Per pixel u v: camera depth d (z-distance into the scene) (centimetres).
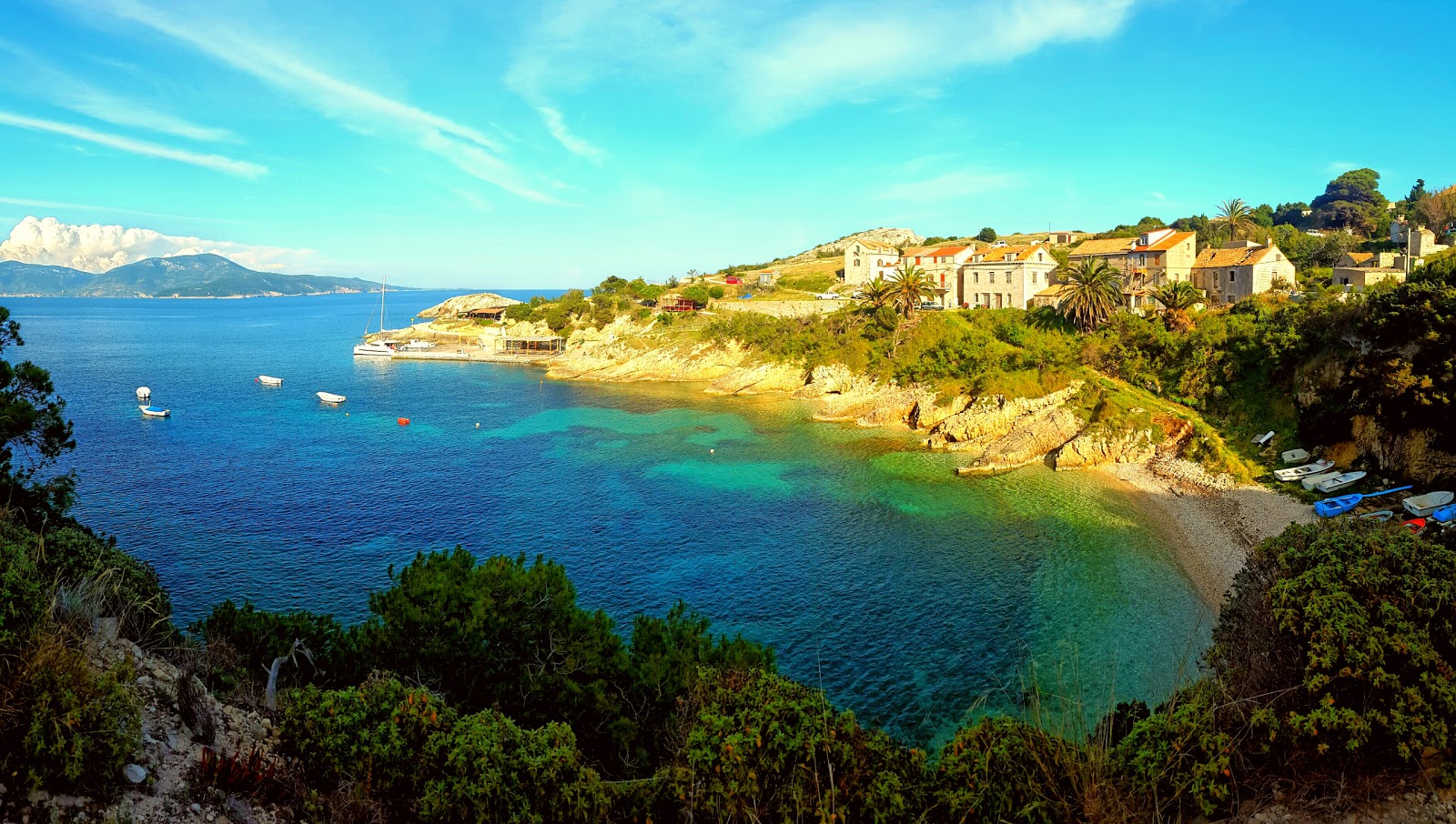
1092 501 5575
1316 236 12125
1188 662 3344
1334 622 1294
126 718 1055
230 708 1372
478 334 18675
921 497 5834
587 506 5850
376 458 7425
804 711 1297
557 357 15138
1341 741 1175
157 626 1559
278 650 1881
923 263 13700
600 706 1842
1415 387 4934
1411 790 1122
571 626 1961
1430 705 1172
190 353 17825
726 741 1231
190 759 1149
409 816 1238
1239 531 4812
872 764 1272
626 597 4219
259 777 1159
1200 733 1234
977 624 3794
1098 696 3128
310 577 4453
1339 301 6462
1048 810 1145
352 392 11712
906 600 4084
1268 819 1117
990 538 4944
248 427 8975
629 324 15025
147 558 4700
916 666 3434
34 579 1206
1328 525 1711
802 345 10950
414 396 11338
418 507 5812
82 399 10831
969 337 9106
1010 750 1241
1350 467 5372
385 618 1908
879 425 8488
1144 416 6588
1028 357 8050
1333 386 5884
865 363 9994
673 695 1902
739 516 5559
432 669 1786
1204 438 6169
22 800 927
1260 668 1420
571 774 1298
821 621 3881
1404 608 1340
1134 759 1247
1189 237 10606
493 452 7675
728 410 9644
